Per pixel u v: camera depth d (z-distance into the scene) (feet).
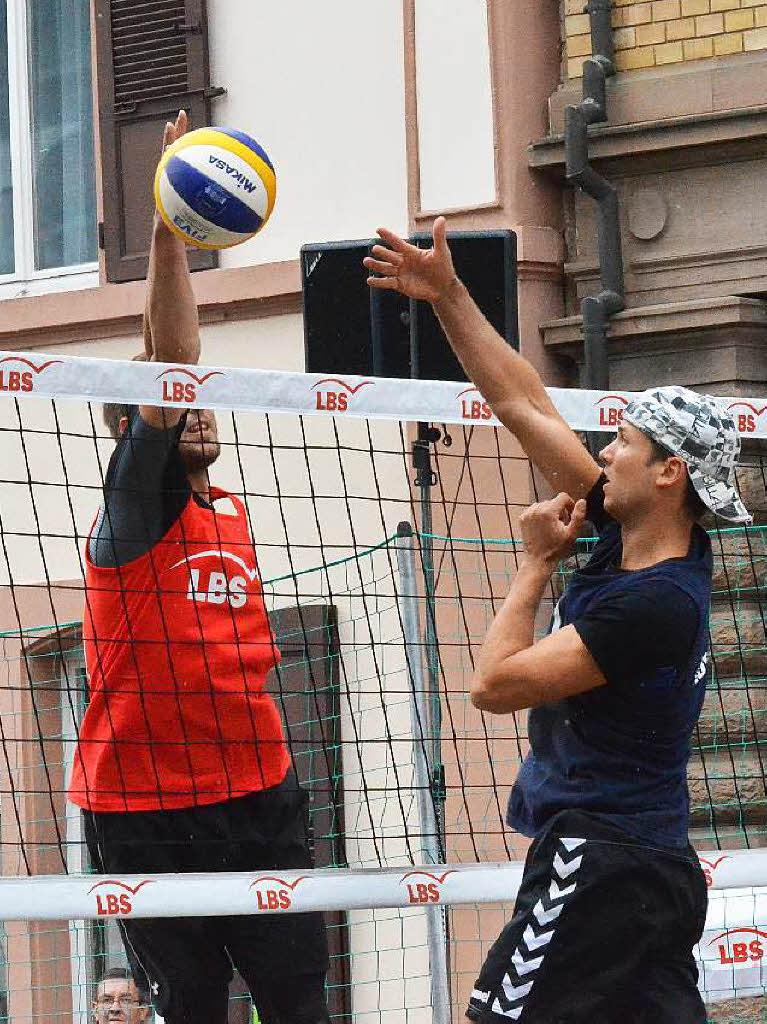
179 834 43.96
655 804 37.09
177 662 43.47
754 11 75.25
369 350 69.26
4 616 86.43
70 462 86.74
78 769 45.19
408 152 80.18
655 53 76.89
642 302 77.00
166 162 42.50
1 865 83.15
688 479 37.27
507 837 73.97
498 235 69.05
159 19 86.79
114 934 81.35
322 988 45.60
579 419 50.52
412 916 74.64
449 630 75.97
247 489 82.12
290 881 44.55
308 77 83.66
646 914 36.50
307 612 78.54
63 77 92.07
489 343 41.57
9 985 82.28
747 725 72.23
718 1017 68.49
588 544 70.44
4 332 88.33
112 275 87.10
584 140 76.23
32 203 92.38
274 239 83.97
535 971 36.47
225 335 84.12
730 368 75.36
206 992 44.80
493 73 78.48
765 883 49.19
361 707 76.89
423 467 66.08
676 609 36.14
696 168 76.18
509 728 74.69
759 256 75.00
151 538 43.32
